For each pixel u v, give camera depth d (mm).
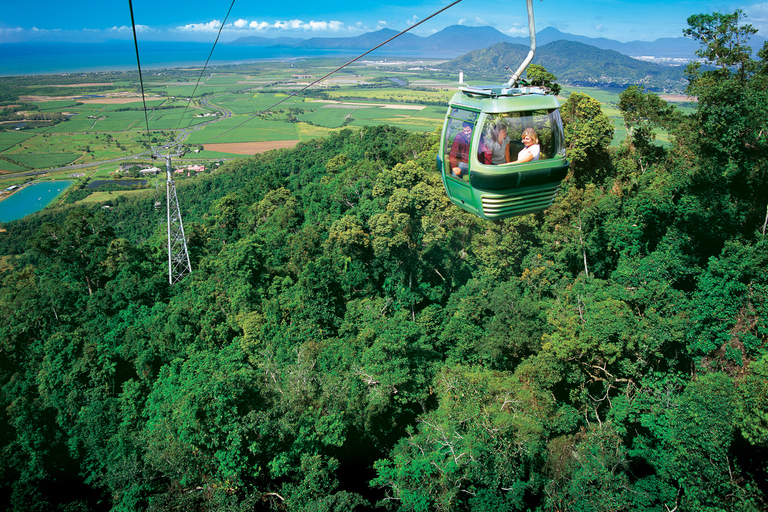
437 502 28516
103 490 40094
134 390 40938
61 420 40750
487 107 11344
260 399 31812
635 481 29734
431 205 53469
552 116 11805
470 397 31625
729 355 29859
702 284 33156
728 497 25312
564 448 30922
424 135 90625
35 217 145375
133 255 64000
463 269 54344
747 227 36781
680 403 27312
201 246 75625
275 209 80625
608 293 36844
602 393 34469
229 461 27781
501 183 11367
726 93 37594
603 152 55906
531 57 11719
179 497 28406
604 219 47000
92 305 55219
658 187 44406
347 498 28391
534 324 37375
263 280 55812
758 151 37250
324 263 52625
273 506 30156
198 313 48562
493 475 28219
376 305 47906
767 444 24156
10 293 54969
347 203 71250
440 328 45031
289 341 43625
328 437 31344
